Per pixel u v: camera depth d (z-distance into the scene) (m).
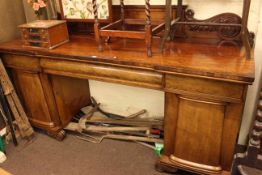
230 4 1.45
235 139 1.25
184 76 1.19
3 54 1.77
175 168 1.50
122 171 1.61
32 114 1.96
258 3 1.36
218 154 1.33
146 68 1.26
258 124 1.43
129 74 1.36
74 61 1.49
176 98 1.30
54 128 1.90
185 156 1.43
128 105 2.12
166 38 1.39
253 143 1.49
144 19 1.64
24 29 1.61
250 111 1.62
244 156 1.54
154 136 1.82
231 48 1.39
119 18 1.76
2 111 1.84
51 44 1.58
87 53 1.45
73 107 2.08
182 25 1.55
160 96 1.93
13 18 1.92
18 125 1.88
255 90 1.55
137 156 1.74
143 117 2.06
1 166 1.70
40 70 1.66
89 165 1.67
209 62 1.21
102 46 1.55
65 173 1.62
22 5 1.97
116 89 2.10
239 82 1.06
